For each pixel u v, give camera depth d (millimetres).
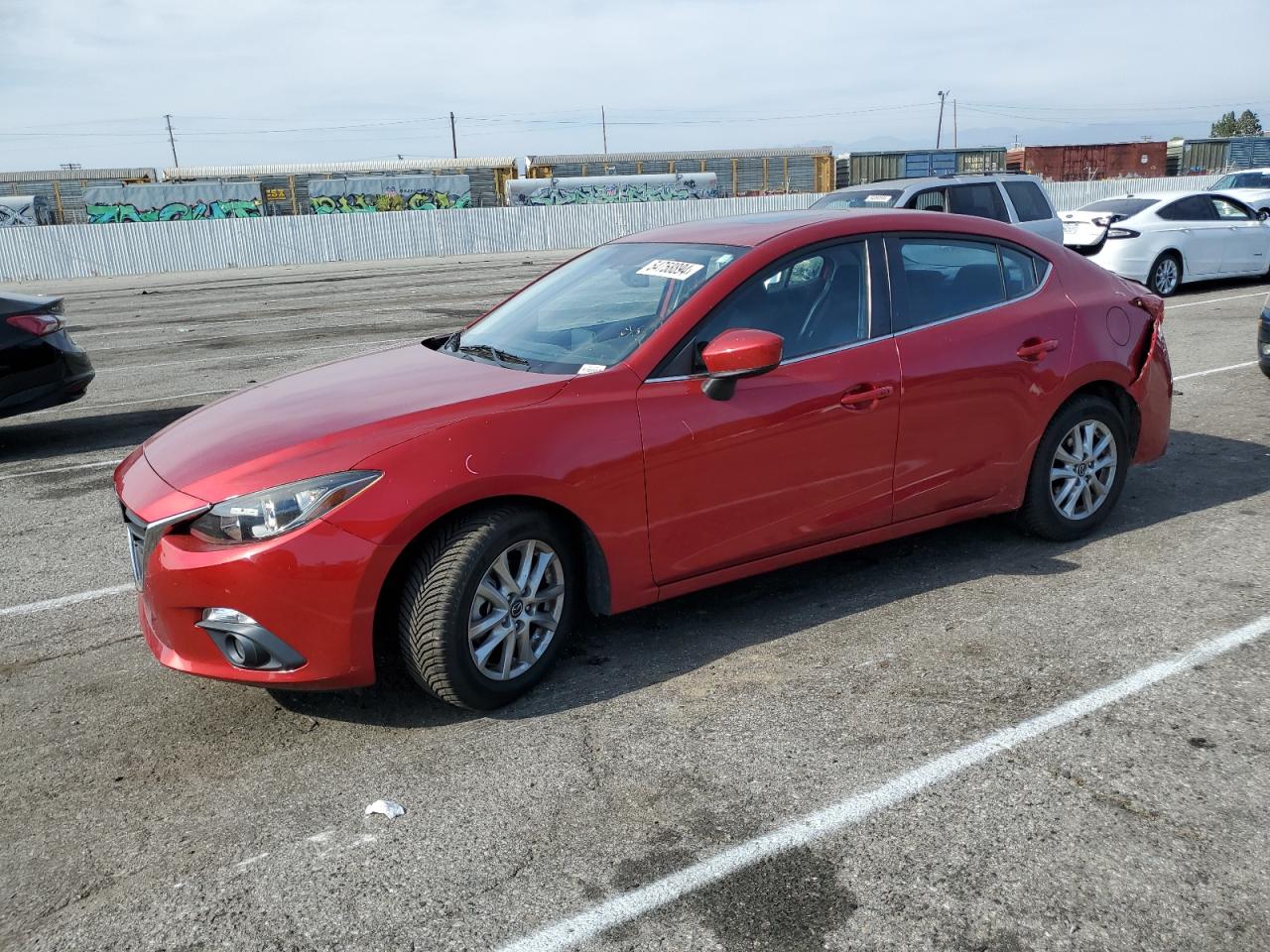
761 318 3760
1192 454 6102
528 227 33156
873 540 4105
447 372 3783
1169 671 3469
